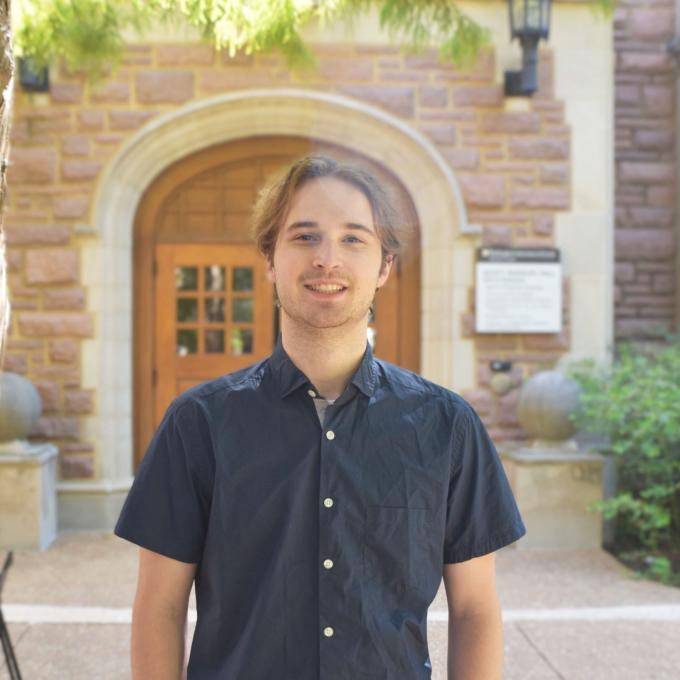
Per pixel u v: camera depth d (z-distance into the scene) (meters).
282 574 1.28
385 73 5.46
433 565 1.33
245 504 1.29
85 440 5.44
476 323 5.48
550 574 4.62
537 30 5.09
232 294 5.79
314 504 1.30
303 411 1.32
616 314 6.14
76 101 5.36
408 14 3.59
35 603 4.01
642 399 4.82
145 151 5.41
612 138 5.62
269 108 5.44
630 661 3.37
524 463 5.14
